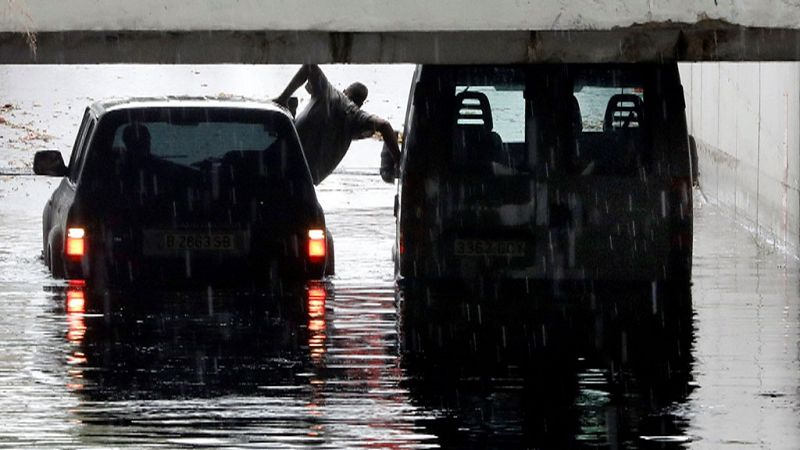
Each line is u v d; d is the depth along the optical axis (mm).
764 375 37594
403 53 46438
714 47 46375
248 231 46531
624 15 46188
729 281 54625
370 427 31797
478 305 46969
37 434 31016
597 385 36344
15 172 91250
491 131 47031
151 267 46219
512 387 36031
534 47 46406
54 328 43062
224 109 47312
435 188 46781
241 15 45969
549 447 30203
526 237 46812
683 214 46562
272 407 33625
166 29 45781
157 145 46781
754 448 30172
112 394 34906
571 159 46688
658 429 31812
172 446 30062
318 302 47688
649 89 46688
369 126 63469
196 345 40875
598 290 47031
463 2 45906
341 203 79438
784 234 65438
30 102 121500
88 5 45781
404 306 46875
